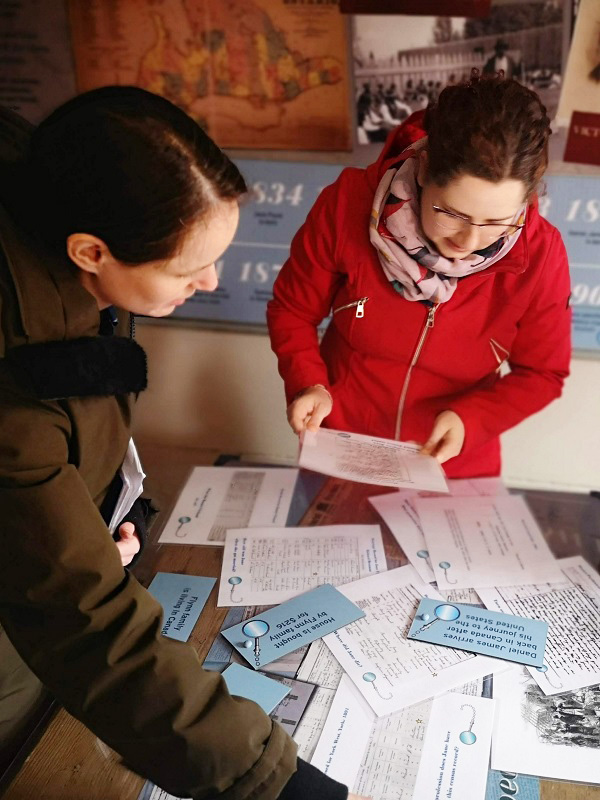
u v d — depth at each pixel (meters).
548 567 1.31
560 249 1.41
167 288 0.79
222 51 1.90
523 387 1.53
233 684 1.06
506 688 1.07
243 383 2.38
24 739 1.02
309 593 1.24
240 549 1.34
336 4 1.80
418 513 1.44
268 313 1.63
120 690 0.77
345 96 1.90
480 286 1.42
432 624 1.18
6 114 0.86
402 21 1.79
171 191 0.70
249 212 2.08
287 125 1.96
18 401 0.77
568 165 1.88
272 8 1.83
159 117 0.71
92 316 0.82
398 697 1.05
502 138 1.09
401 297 1.45
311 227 1.49
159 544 1.36
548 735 1.00
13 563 0.76
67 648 0.78
